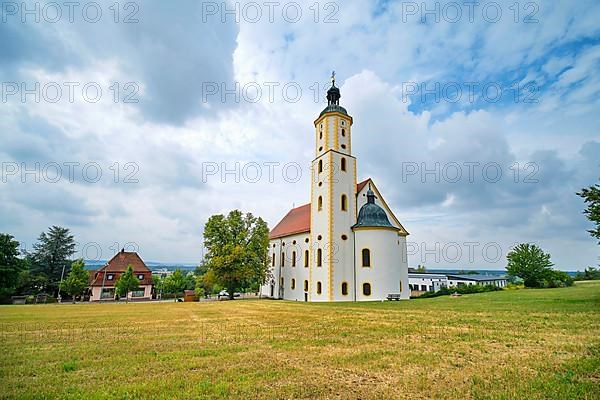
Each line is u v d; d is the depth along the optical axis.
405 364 7.70
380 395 5.74
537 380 6.31
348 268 37.88
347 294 37.16
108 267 67.62
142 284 67.69
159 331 13.12
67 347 9.85
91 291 64.56
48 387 6.21
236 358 8.35
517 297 26.81
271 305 29.41
